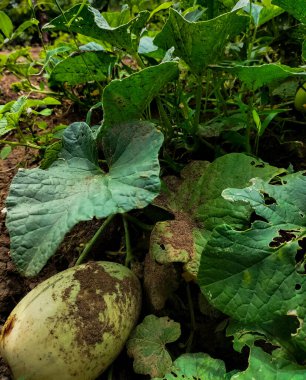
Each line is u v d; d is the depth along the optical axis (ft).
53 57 2.97
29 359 1.63
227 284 1.57
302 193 1.70
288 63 2.98
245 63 2.51
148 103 2.06
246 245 1.59
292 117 2.68
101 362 1.72
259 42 3.01
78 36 2.85
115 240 2.38
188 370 1.65
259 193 1.68
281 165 2.46
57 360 1.63
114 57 2.46
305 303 1.49
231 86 2.84
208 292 1.59
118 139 1.87
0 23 2.91
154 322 1.86
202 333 1.99
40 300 1.72
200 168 2.09
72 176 1.84
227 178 1.98
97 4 3.44
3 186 2.75
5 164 2.92
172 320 1.86
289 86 2.57
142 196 1.58
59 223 1.59
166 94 2.57
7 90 3.70
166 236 1.86
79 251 2.33
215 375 1.62
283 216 1.64
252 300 1.54
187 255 1.81
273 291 1.53
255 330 1.65
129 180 1.66
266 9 2.44
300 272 1.52
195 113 2.29
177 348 1.99
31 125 2.90
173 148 2.54
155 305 1.95
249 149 2.31
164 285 1.97
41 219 1.64
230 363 1.93
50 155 2.23
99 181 1.76
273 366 1.52
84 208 1.59
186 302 2.08
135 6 2.90
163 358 1.76
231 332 1.69
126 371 1.95
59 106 3.33
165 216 2.16
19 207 1.70
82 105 3.14
